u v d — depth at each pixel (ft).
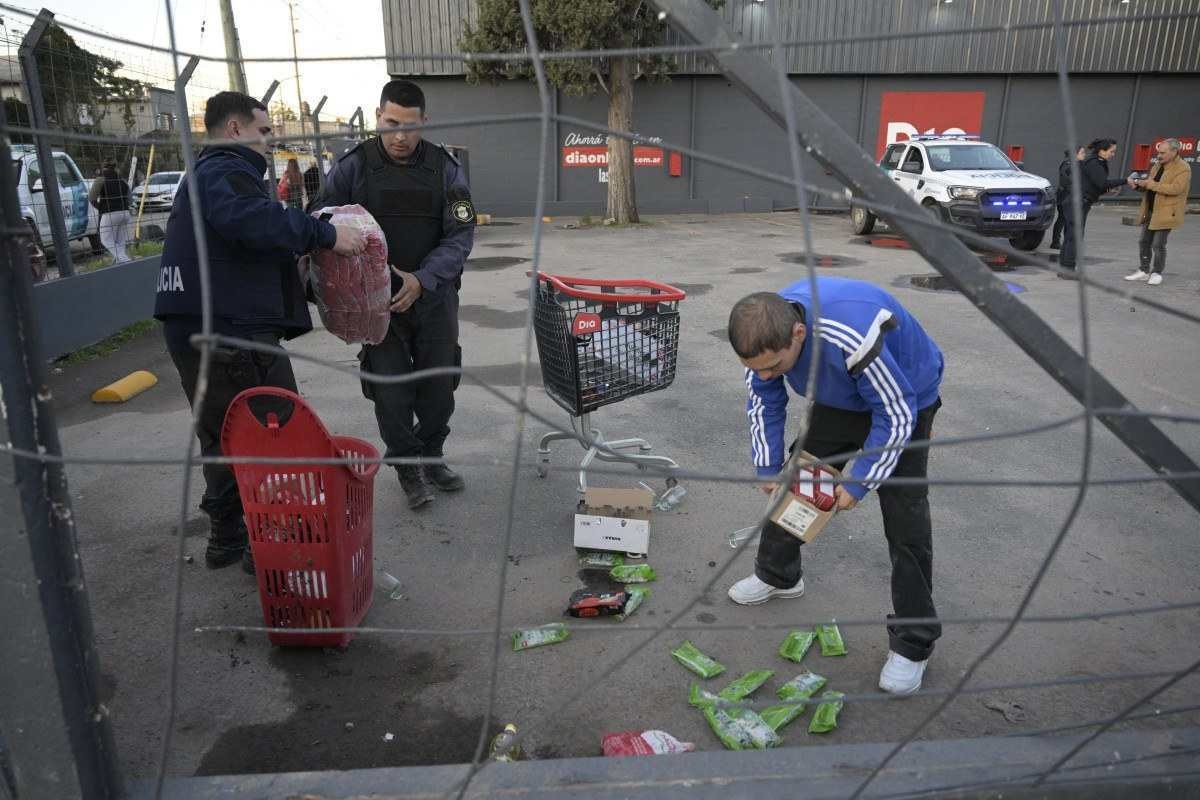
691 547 10.96
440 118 64.85
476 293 29.58
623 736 7.18
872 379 6.89
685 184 68.49
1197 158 70.33
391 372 11.30
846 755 5.39
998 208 37.91
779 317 6.71
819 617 9.37
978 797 5.16
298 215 8.60
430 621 9.24
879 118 67.26
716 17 4.06
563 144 66.39
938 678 8.27
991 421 15.67
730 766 5.27
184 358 9.16
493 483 12.94
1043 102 68.18
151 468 13.47
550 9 49.65
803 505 7.94
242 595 9.69
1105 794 5.24
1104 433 14.92
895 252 40.37
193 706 7.82
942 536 11.21
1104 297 27.04
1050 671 8.36
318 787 5.08
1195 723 7.48
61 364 20.18
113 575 10.12
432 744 7.39
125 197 23.91
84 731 4.68
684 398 17.25
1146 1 65.16
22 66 19.36
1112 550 10.80
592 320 10.81
